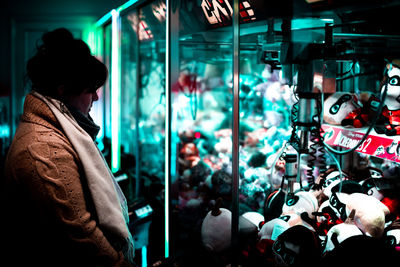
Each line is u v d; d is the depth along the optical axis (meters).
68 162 0.96
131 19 2.35
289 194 1.30
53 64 0.98
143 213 1.68
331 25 1.15
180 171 2.21
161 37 2.10
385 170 1.46
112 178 1.21
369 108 1.26
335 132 1.38
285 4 1.11
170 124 1.65
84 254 0.98
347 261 1.01
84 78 1.02
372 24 1.10
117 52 2.29
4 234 0.99
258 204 1.55
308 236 1.13
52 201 0.92
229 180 1.92
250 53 1.59
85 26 3.25
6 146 3.45
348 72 1.34
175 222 1.68
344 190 1.32
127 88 3.13
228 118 3.31
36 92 1.02
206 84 3.55
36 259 0.99
